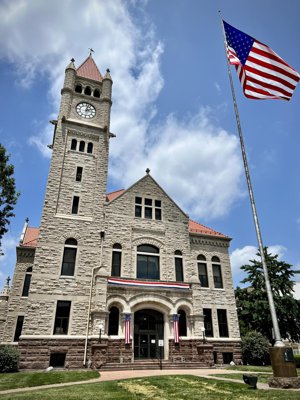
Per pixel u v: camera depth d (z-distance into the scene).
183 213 32.72
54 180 29.02
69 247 27.00
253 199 16.12
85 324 24.58
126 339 23.78
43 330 23.44
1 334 31.64
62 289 25.11
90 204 29.42
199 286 27.92
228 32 19.62
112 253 28.09
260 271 32.75
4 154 24.28
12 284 28.55
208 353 25.02
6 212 24.16
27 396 11.53
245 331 35.22
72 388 13.54
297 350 51.72
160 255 29.69
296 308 30.00
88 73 37.72
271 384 13.07
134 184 32.16
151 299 25.84
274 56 17.92
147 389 13.24
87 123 33.19
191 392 12.45
